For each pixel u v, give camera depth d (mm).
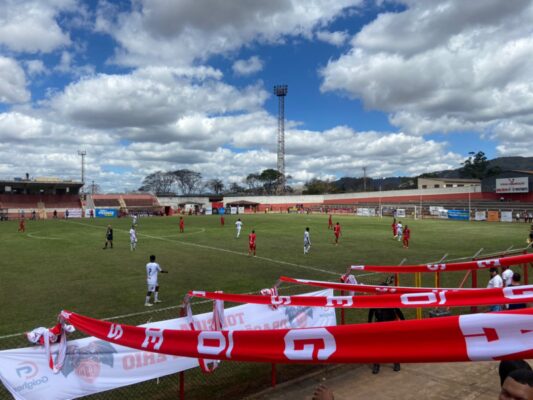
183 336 3666
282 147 121250
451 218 64562
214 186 155000
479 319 2279
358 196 103750
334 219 65562
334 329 2715
